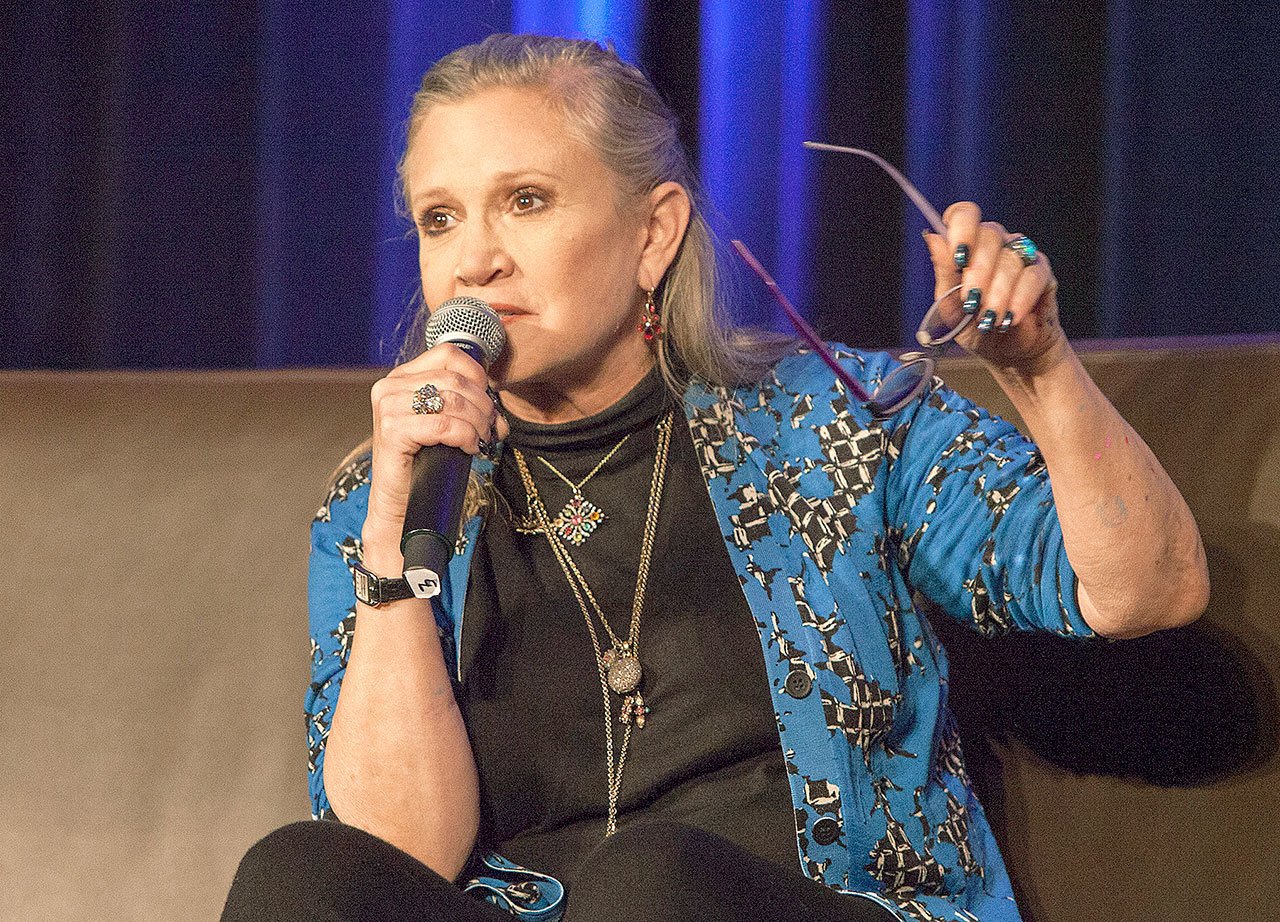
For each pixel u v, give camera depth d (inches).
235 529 278.1
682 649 216.2
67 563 281.6
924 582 221.6
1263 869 227.5
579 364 219.3
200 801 267.1
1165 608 197.8
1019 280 178.2
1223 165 394.3
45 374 301.4
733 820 209.2
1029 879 238.7
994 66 402.9
